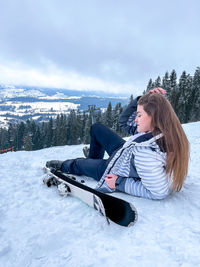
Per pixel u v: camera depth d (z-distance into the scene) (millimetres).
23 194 1799
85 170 2127
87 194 1521
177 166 1467
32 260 1016
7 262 1003
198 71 40969
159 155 1421
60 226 1305
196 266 963
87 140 43656
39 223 1342
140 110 1547
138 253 1061
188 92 40469
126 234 1221
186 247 1096
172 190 1716
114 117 41281
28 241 1155
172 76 40250
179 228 1264
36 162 3143
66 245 1127
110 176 1687
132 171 1618
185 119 40562
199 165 2895
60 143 46688
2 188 1916
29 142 43562
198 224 1298
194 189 1807
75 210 1514
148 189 1523
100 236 1206
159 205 1536
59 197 1748
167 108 1441
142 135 1537
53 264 985
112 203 1352
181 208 1484
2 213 1463
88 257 1034
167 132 1407
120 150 1650
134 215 1227
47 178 2006
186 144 1477
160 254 1051
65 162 2324
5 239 1170
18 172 2475
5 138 48656
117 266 973
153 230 1252
